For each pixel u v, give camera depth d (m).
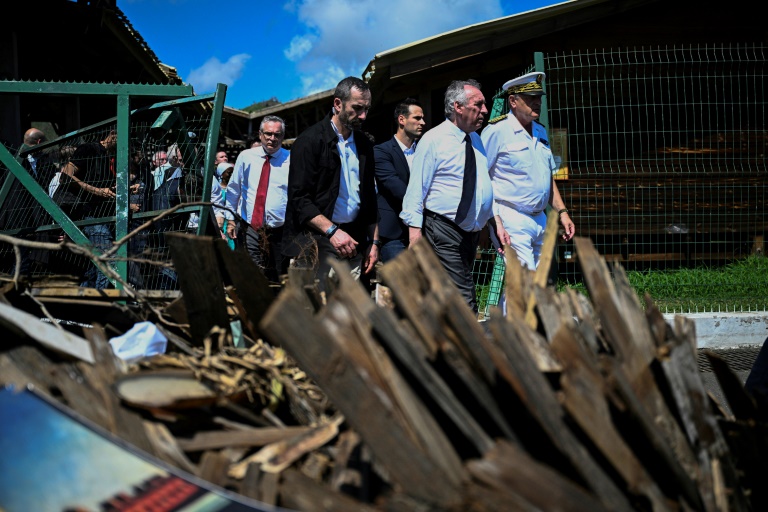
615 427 2.40
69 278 5.16
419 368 2.26
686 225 12.09
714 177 12.12
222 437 2.49
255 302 3.61
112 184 6.88
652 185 11.95
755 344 7.96
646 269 11.67
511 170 6.42
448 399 2.24
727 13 12.27
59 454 2.19
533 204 6.49
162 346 3.42
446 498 2.00
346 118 5.60
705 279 9.72
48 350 2.73
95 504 2.07
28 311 4.17
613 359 2.40
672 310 8.49
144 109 6.46
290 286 3.56
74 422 2.29
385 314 2.29
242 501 2.09
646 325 2.65
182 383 2.65
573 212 11.73
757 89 12.30
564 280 10.11
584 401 2.21
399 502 2.01
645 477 2.30
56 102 14.02
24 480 2.11
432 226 6.01
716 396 5.40
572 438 2.23
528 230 6.49
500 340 2.29
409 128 6.73
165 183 6.87
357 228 5.89
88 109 15.90
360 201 5.83
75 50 14.31
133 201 6.84
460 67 12.33
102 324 4.92
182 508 2.07
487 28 10.95
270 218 8.05
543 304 2.77
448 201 5.93
